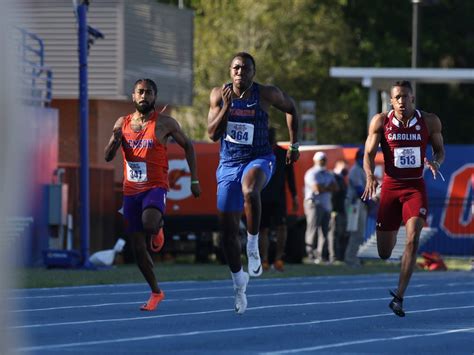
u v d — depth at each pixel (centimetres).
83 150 4422
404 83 2295
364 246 4909
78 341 1761
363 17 11825
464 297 2991
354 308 2573
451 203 5744
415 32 7388
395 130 2278
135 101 2345
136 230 2389
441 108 12175
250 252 2122
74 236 5031
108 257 4441
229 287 3350
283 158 4062
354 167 4700
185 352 1605
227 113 2078
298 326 2081
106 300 2762
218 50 10088
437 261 4747
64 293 3027
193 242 5247
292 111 2183
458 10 12106
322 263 5028
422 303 2758
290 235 5056
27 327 2016
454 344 1772
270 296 2980
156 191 2338
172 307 2544
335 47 10256
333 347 1697
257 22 10138
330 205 4969
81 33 4394
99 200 5144
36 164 4775
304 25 10206
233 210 2122
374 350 1662
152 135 2330
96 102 6475
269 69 10056
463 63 12106
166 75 6988
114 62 6475
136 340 1784
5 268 627
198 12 10869
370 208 4878
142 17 6712
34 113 4791
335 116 10462
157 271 4225
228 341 1781
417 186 2278
